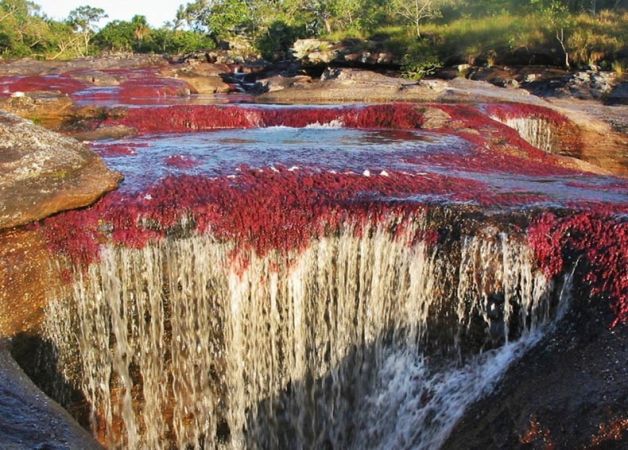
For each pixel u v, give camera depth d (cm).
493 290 589
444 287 612
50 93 1669
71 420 435
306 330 673
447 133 1260
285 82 2656
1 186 596
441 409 561
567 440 416
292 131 1330
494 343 585
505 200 671
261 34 4578
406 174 815
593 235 568
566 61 2406
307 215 663
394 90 2212
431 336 618
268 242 655
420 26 3192
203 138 1198
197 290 661
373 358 652
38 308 614
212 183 759
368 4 4044
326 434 671
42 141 655
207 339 668
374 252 648
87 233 641
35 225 624
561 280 558
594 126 1528
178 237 655
